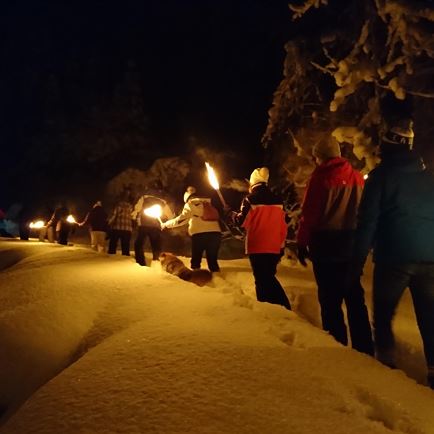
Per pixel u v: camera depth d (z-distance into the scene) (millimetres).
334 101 8484
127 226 12258
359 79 8336
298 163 12250
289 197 12789
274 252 6066
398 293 4012
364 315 4754
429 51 7312
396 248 3934
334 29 9219
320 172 4906
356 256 4047
